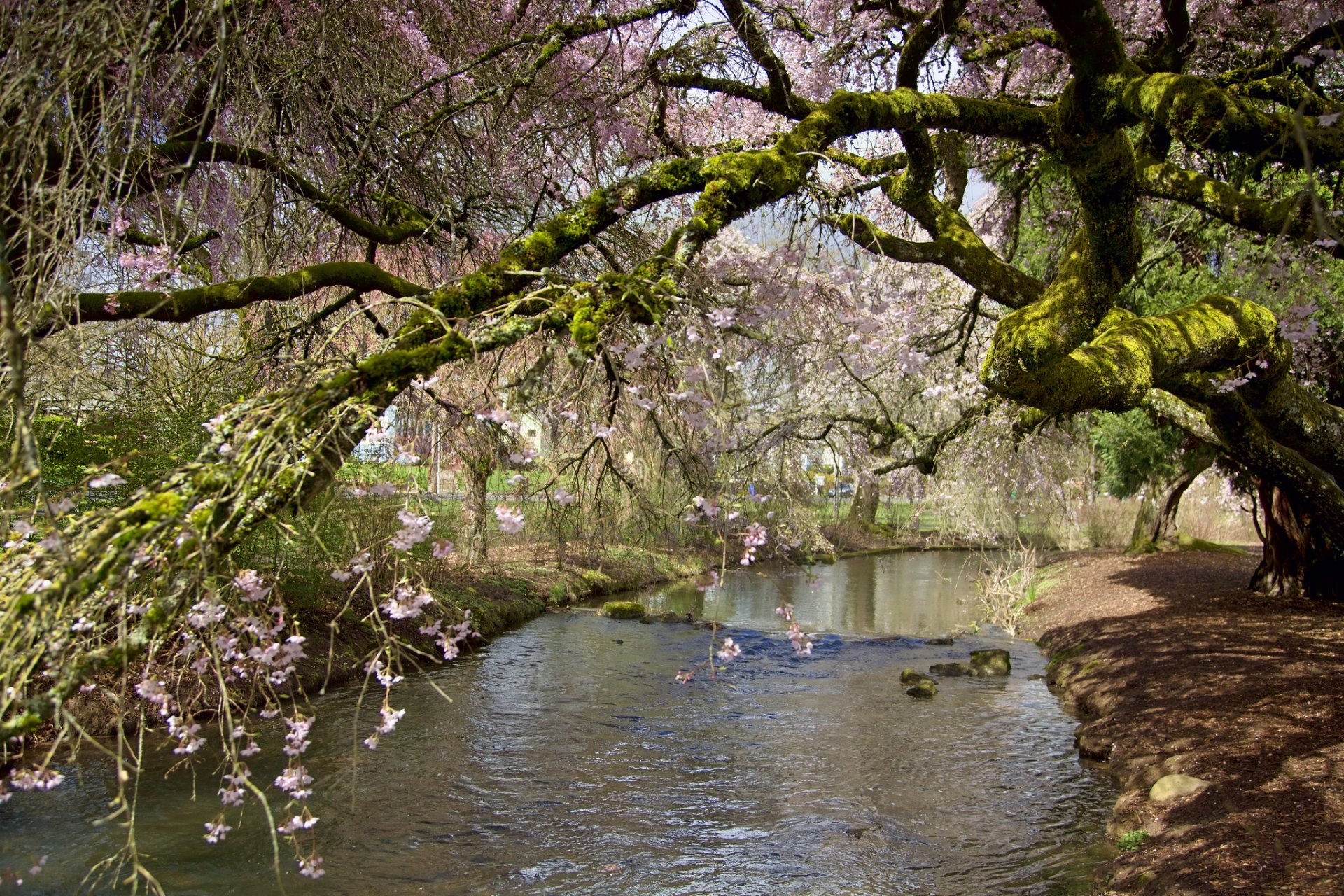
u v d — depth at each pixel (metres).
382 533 6.79
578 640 12.02
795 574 19.92
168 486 2.30
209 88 4.69
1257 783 5.33
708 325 3.47
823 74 7.36
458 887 5.09
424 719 8.20
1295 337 6.18
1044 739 7.98
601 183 7.17
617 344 3.40
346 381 2.58
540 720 8.41
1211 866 4.39
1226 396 7.18
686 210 6.85
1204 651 8.97
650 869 5.39
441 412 3.90
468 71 6.34
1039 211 11.20
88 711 6.55
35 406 3.77
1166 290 12.45
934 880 5.22
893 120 5.06
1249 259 7.07
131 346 6.31
